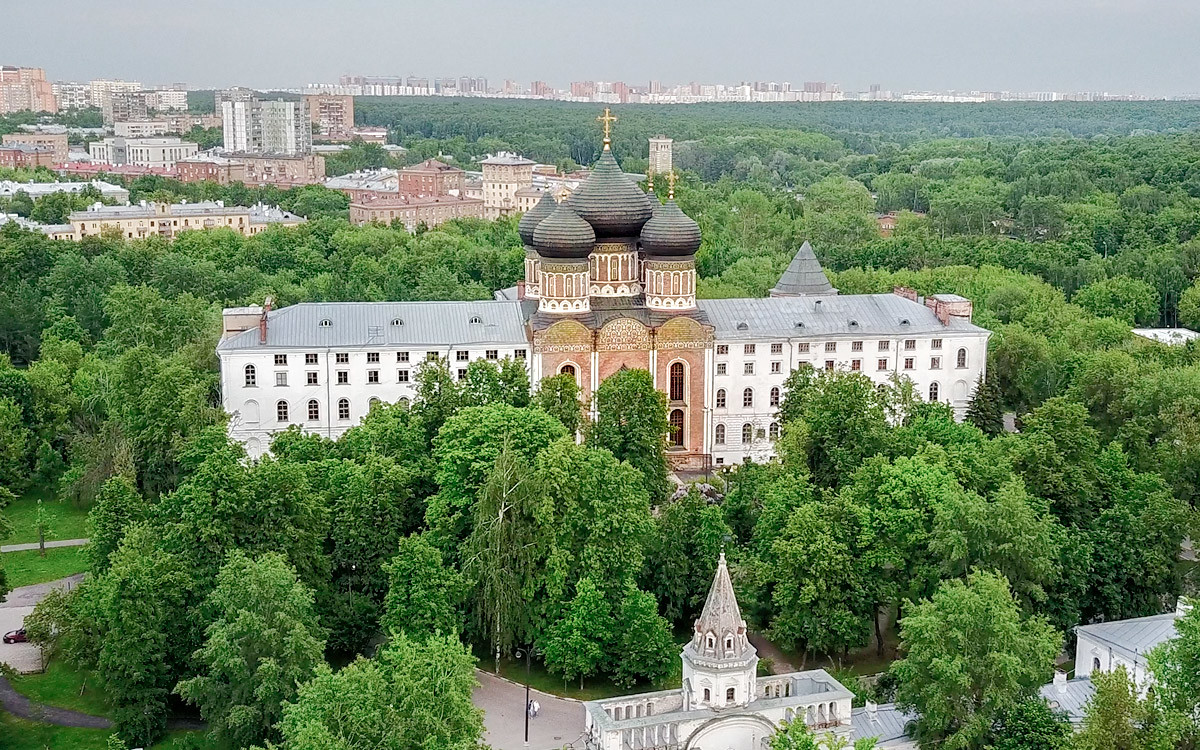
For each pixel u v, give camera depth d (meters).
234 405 175.88
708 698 88.19
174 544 113.81
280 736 97.44
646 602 115.69
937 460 131.75
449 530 124.69
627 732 85.50
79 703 115.38
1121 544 123.75
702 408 186.75
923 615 96.25
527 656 120.56
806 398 167.25
